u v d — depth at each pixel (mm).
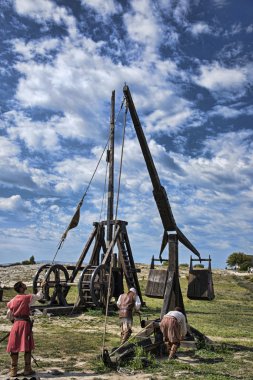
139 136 11938
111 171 23078
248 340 14102
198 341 11844
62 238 14703
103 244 22641
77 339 12820
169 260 12641
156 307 23562
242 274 50969
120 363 9352
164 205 12297
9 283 33125
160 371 9047
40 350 11039
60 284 20969
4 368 8938
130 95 11664
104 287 20500
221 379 8430
